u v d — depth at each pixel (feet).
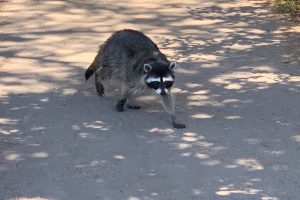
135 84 23.09
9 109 23.77
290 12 39.70
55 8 41.42
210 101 24.86
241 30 35.94
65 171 18.58
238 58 30.60
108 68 24.49
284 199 16.94
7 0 43.60
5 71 28.35
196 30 35.88
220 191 17.38
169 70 22.20
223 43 33.19
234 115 23.38
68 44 32.89
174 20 38.24
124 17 38.93
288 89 26.25
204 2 43.68
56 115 23.27
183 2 43.57
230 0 44.27
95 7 41.81
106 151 20.06
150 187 17.57
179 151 20.12
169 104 22.49
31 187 17.53
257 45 32.86
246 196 17.10
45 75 27.91
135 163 19.16
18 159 19.40
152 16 39.29
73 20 38.19
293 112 23.70
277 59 30.50
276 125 22.40
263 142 20.90
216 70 28.73
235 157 19.69
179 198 16.96
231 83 26.99
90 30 35.78
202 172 18.60
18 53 31.19
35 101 24.73
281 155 19.86
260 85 26.73
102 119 22.98
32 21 37.88
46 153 19.89
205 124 22.49
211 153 19.99
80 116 23.24
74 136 21.30
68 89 26.25
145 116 23.38
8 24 37.06
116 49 24.21
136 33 24.36
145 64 22.25
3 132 21.58
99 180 17.98
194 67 29.14
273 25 36.99
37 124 22.38
